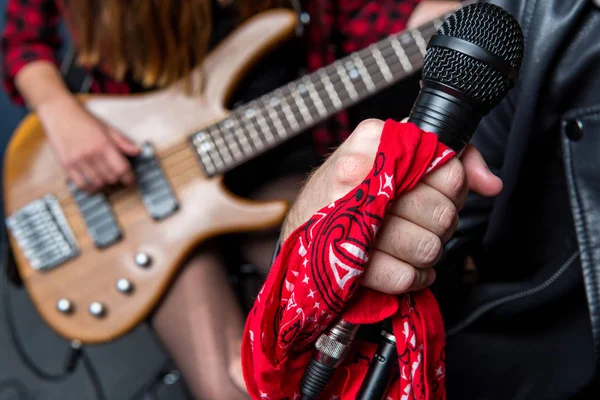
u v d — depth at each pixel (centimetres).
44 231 137
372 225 61
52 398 178
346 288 63
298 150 151
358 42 146
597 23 77
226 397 131
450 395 97
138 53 137
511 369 94
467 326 93
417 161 63
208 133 135
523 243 91
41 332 192
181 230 136
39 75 144
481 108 65
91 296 137
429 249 65
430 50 67
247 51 138
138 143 137
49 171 138
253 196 147
